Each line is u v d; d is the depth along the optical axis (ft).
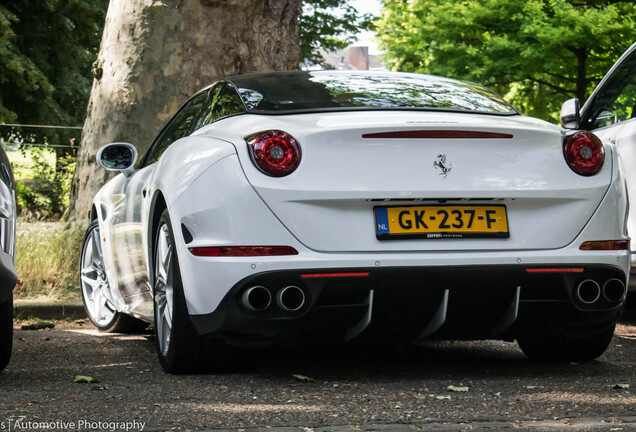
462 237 12.26
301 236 11.92
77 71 77.36
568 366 14.23
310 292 11.89
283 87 14.61
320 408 10.85
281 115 13.35
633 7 67.72
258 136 12.21
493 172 12.40
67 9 74.43
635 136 19.76
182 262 12.60
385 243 12.04
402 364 14.32
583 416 10.32
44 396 11.65
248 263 11.87
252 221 11.93
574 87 75.92
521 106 81.46
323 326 12.19
